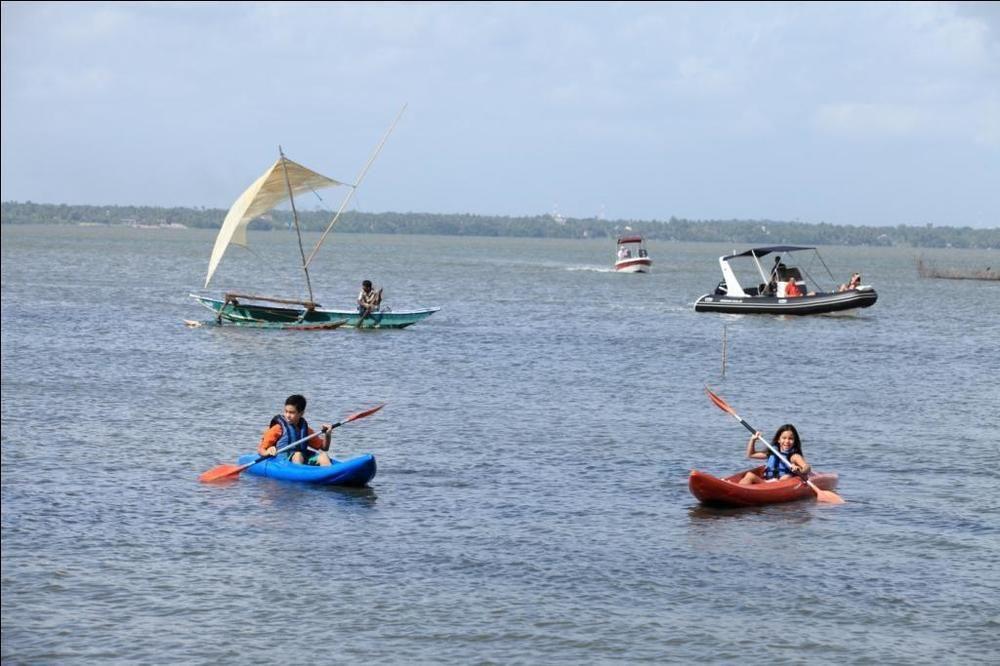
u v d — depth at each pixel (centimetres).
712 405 5622
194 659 2392
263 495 3644
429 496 3672
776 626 2630
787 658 2461
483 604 2723
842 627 2631
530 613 2673
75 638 2475
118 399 5444
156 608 2658
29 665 2339
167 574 2880
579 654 2462
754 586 2883
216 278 17600
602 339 8719
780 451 3847
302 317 8994
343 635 2533
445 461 4175
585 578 2914
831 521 3472
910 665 2436
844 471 4169
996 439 4809
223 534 3219
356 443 4484
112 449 4278
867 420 5266
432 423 4950
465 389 5994
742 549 3175
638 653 2470
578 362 7250
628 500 3684
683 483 3931
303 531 3262
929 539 3297
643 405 5569
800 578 2947
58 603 2666
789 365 7319
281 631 2545
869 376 6850
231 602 2706
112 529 3231
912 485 3950
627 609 2712
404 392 5869
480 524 3369
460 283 17288
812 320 10825
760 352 8019
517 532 3297
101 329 8650
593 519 3450
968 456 4444
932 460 4366
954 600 2809
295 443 3925
